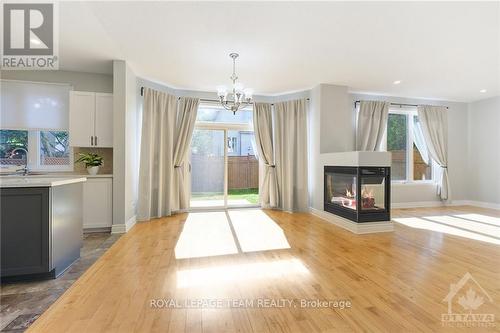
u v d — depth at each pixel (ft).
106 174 12.36
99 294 6.25
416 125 19.27
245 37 9.65
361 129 17.35
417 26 8.83
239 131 17.94
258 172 18.30
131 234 11.48
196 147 17.17
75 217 8.32
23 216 6.58
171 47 10.49
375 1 7.46
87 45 10.34
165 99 14.93
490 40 9.86
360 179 12.10
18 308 5.63
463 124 19.75
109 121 12.25
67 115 13.07
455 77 14.29
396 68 12.91
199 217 14.97
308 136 16.76
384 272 7.56
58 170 13.10
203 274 7.42
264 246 9.95
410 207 18.72
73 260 8.21
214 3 7.57
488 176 18.74
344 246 9.96
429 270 7.70
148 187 13.94
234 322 5.18
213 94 16.85
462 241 10.63
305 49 10.67
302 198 16.49
